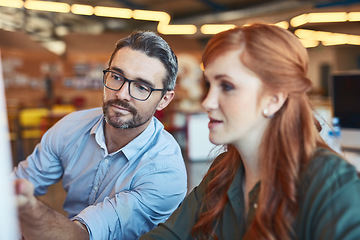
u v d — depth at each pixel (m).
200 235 0.99
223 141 0.85
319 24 14.81
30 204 0.89
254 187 0.87
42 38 13.47
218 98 0.84
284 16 11.97
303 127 0.82
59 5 9.19
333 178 0.76
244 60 0.80
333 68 18.70
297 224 0.79
